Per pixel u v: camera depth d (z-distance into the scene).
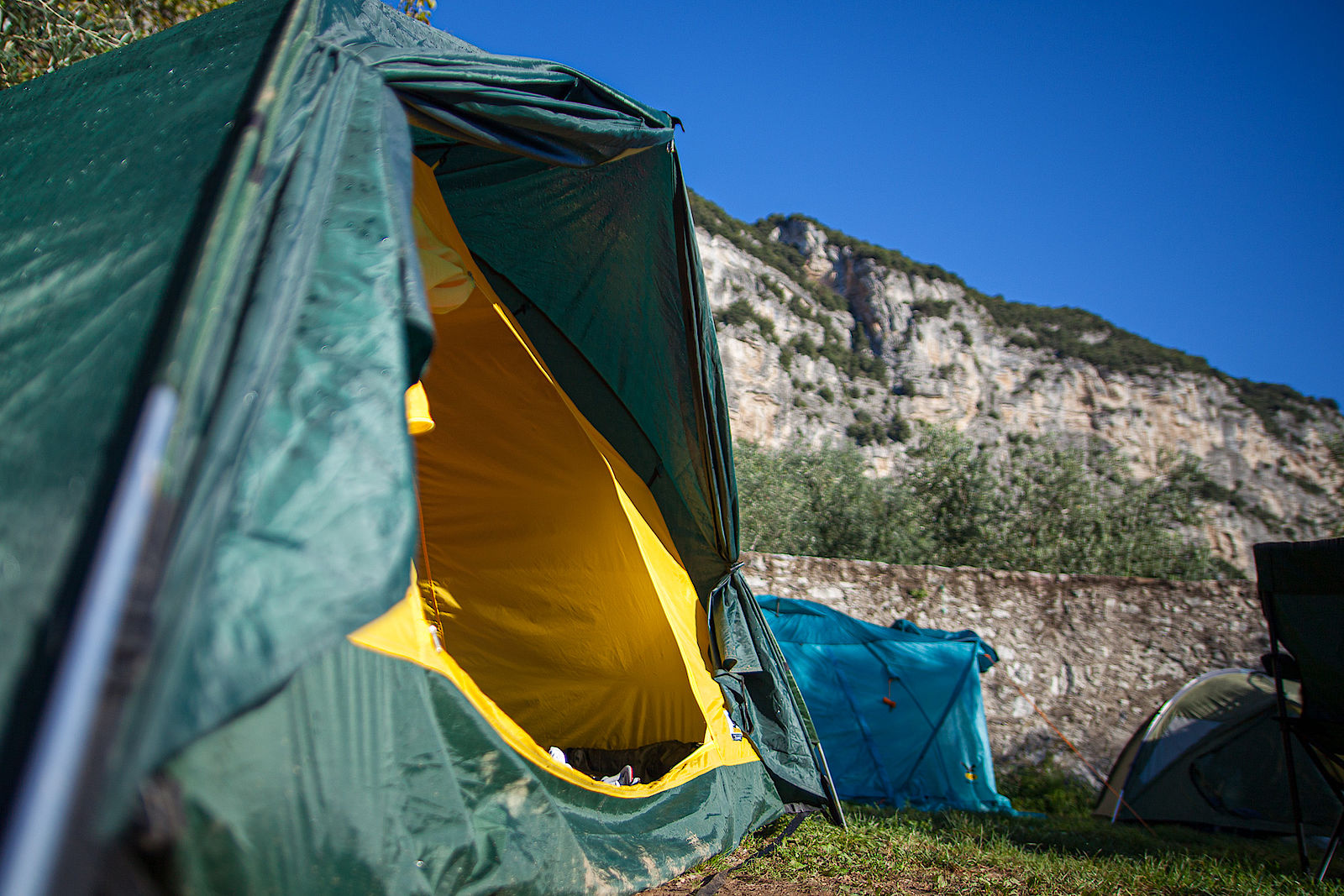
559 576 4.99
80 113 2.97
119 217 2.19
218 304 1.62
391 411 1.69
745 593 5.47
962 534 18.19
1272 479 63.53
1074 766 9.34
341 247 1.96
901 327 66.44
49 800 0.94
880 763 7.51
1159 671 10.09
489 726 2.76
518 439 4.80
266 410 1.56
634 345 4.96
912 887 3.74
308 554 1.41
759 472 20.06
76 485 1.44
